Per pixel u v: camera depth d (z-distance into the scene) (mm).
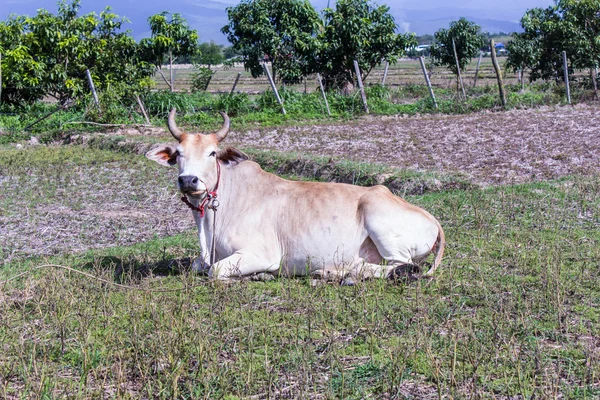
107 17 22609
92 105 20531
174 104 22203
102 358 4449
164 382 4125
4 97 22125
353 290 5793
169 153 6371
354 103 22719
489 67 55812
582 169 11734
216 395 3969
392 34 26797
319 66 26828
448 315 5008
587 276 5965
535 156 13383
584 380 3971
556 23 27984
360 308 5258
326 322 5035
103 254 7426
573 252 6719
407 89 28953
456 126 18469
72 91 22062
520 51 28281
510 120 19219
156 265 6879
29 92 22109
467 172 11930
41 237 8602
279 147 16047
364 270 6031
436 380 4051
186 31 24406
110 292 5742
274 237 6246
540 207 8562
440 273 6105
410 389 4012
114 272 6582
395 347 4527
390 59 26875
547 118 19344
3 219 9508
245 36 26375
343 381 3969
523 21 28781
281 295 5703
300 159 12961
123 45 22781
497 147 14719
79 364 4473
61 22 22203
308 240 6152
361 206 6160
